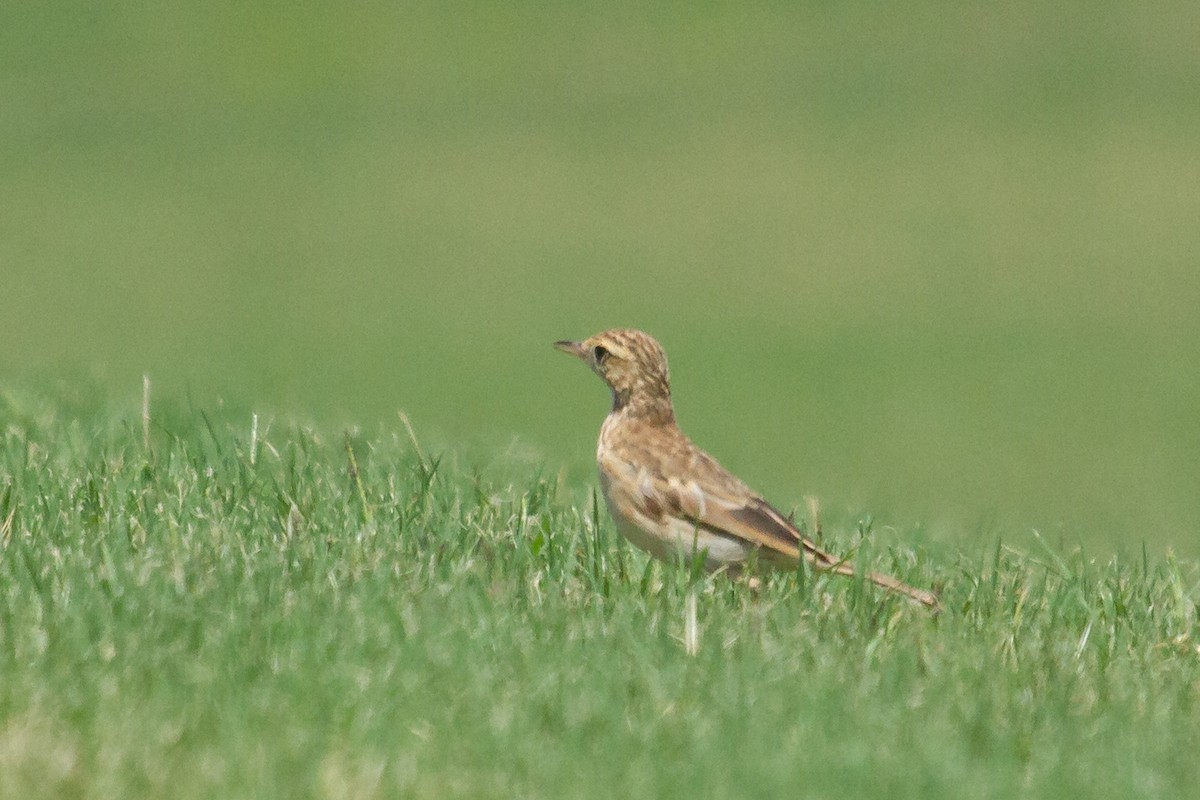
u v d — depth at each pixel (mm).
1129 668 9039
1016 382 38812
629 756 7246
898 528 13438
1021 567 11125
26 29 64188
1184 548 19266
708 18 64938
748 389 38406
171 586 8719
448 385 37438
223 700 7520
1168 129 55312
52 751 6887
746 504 10086
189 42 63594
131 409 14406
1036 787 7242
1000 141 55375
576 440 31562
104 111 58469
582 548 10320
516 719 7508
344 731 7363
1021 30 62750
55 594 8719
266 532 10031
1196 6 63625
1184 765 7582
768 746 7418
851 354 41156
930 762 7309
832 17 64625
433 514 10625
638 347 10531
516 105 59219
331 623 8422
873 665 8594
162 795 6684
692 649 8586
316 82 60844
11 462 11484
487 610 8867
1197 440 34312
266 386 35594
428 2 66438
